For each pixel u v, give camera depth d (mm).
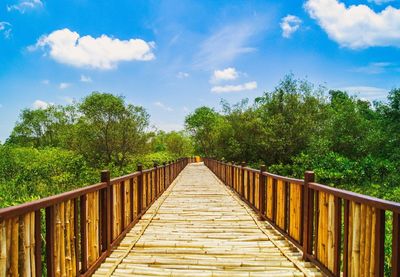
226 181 12891
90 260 3391
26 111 38281
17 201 6410
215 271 3482
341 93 36125
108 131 17766
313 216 3752
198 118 41875
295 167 16672
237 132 22891
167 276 3363
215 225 5688
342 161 15555
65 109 29984
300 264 3656
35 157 17703
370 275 2416
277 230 5164
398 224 2072
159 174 9594
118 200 4656
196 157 44938
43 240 4242
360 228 2590
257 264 3707
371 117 26500
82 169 12391
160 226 5625
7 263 1959
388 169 14391
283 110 20422
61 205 2684
